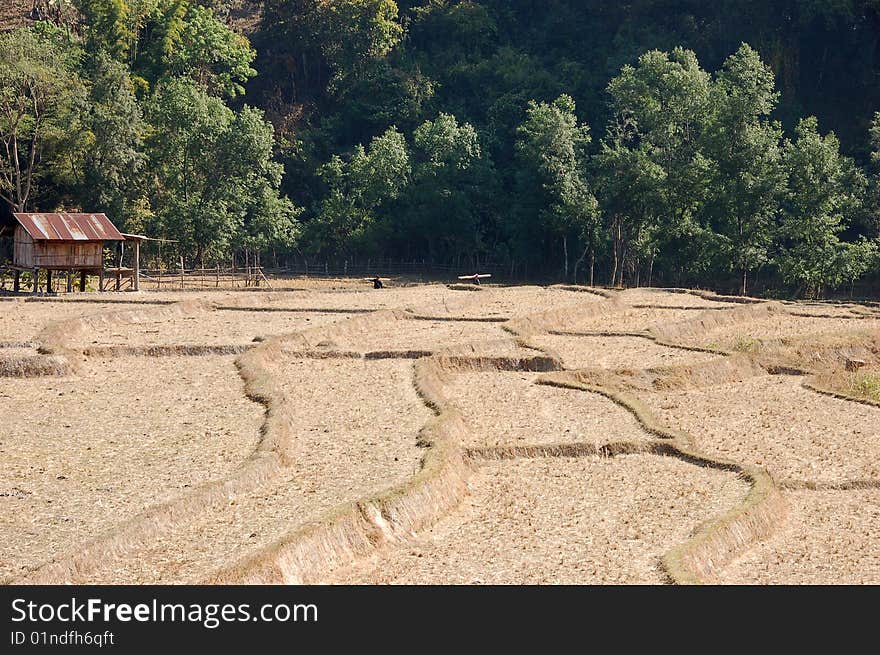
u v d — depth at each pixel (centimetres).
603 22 12988
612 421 3728
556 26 13075
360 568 2388
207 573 2186
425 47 13400
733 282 9356
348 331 5353
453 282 9369
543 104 9856
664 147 9356
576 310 6216
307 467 2962
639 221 9188
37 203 9350
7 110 8556
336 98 12562
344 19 12644
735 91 8731
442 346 4819
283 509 2584
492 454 3303
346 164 10925
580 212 9462
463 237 10338
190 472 2838
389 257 10788
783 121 10869
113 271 6906
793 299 8688
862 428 3809
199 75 11125
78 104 8969
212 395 3797
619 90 9281
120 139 9144
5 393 3788
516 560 2448
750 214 8706
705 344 5491
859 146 10481
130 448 3077
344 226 10444
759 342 5400
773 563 2558
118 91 9225
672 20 12588
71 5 11469
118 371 4228
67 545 2294
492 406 3916
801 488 3138
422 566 2403
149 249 9269
